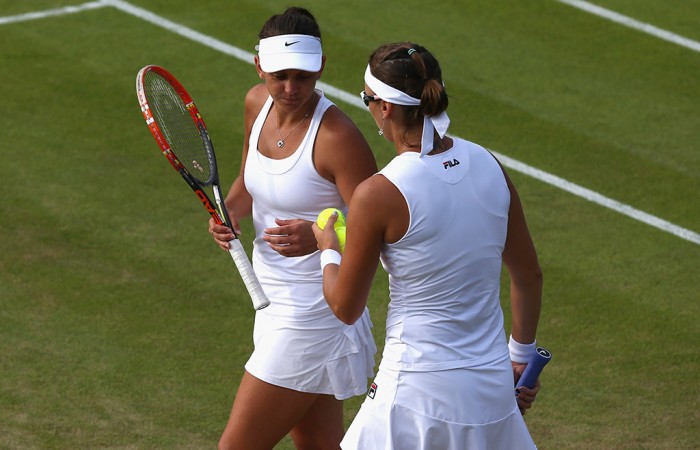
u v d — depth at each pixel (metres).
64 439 20.64
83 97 35.62
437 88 13.67
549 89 37.06
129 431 21.00
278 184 16.77
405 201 13.73
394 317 14.48
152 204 29.78
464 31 40.88
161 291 25.95
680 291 26.33
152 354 23.58
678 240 28.72
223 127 34.16
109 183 30.72
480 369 14.38
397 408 14.42
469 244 14.08
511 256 15.07
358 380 17.50
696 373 23.12
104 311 25.06
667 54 39.66
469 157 14.27
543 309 25.52
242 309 25.41
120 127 33.88
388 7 42.62
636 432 21.23
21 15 41.25
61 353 23.44
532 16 42.16
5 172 31.05
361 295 14.24
